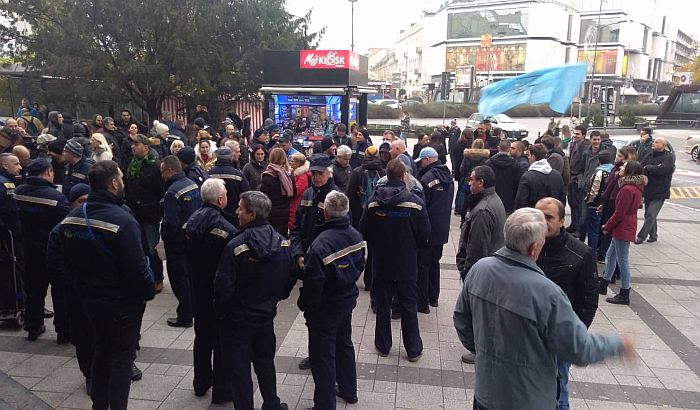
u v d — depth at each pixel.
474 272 2.97
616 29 92.94
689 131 30.55
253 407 4.03
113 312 3.70
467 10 94.19
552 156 7.88
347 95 16.42
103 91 18.30
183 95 20.89
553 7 89.31
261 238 3.74
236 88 21.20
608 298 6.72
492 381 2.79
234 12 20.72
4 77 20.42
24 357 4.99
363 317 6.09
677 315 6.30
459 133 16.00
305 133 16.53
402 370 4.89
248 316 3.77
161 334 5.53
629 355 2.73
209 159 8.09
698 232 10.49
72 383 4.54
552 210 3.55
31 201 4.97
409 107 54.28
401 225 4.77
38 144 8.16
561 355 2.67
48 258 4.00
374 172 6.71
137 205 6.43
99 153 7.09
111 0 17.72
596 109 32.50
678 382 4.78
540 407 2.71
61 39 18.00
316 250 3.89
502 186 8.11
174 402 4.30
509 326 2.71
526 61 89.69
